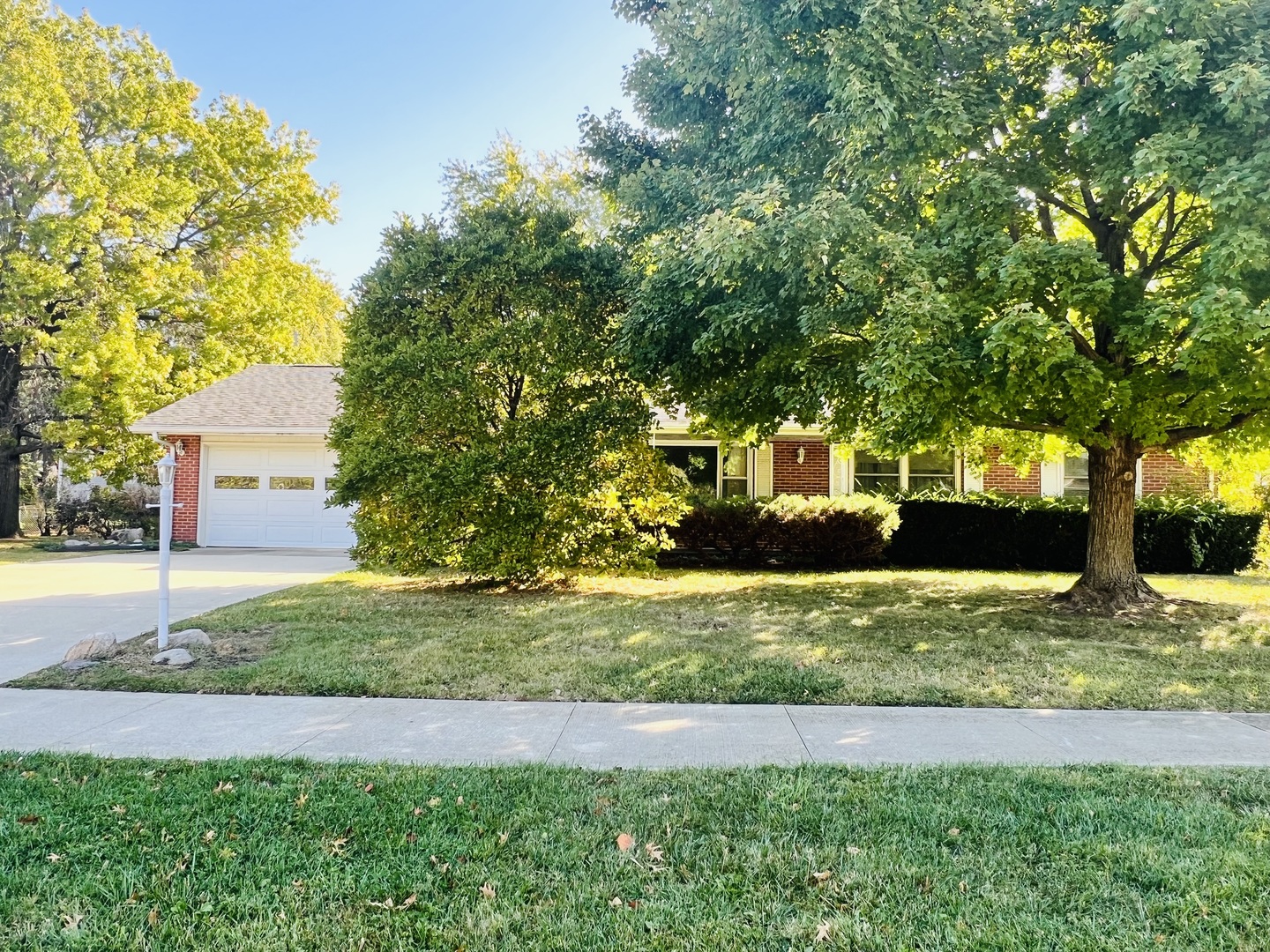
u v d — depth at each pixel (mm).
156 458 17688
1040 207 8031
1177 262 7367
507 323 8789
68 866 2697
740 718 4590
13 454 18891
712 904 2471
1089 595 8430
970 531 12969
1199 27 5426
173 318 20000
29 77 16219
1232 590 9977
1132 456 8492
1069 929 2334
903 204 7168
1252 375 6043
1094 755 3977
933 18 6195
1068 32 6559
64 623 7258
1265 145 5223
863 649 6336
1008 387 6180
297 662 5746
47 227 16406
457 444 8836
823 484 14891
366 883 2590
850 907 2463
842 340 7859
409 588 9656
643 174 8844
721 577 11156
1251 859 2775
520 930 2328
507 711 4711
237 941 2260
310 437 15609
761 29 6711
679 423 14297
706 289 7562
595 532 9305
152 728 4332
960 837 2961
